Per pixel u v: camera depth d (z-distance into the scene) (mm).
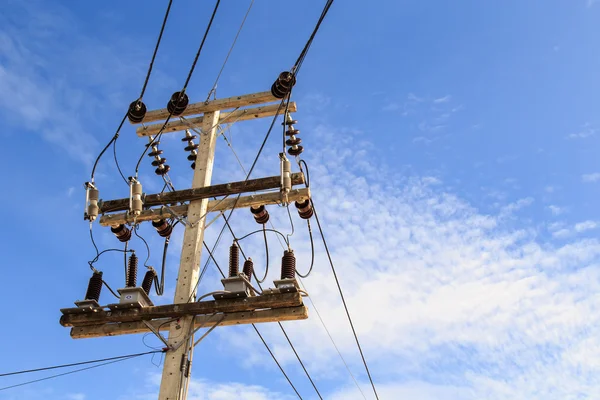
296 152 12898
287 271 10938
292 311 10578
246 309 10680
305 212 11672
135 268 11758
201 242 11555
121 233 12133
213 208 11852
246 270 11469
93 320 11070
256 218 11773
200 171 12250
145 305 11242
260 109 12961
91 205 11695
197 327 10727
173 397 10047
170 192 11914
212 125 12812
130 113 11938
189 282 11078
